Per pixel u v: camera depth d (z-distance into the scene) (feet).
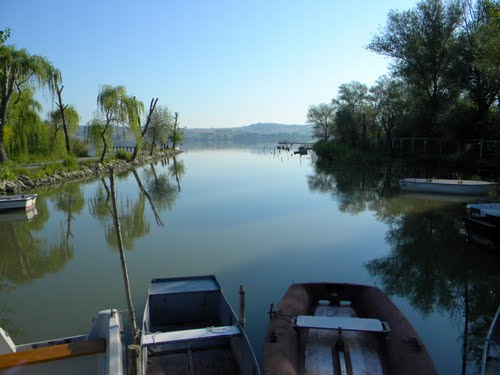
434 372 14.52
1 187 69.67
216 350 19.26
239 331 17.88
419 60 93.50
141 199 68.69
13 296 28.35
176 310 22.59
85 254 38.06
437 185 68.85
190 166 137.28
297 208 58.95
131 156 143.13
